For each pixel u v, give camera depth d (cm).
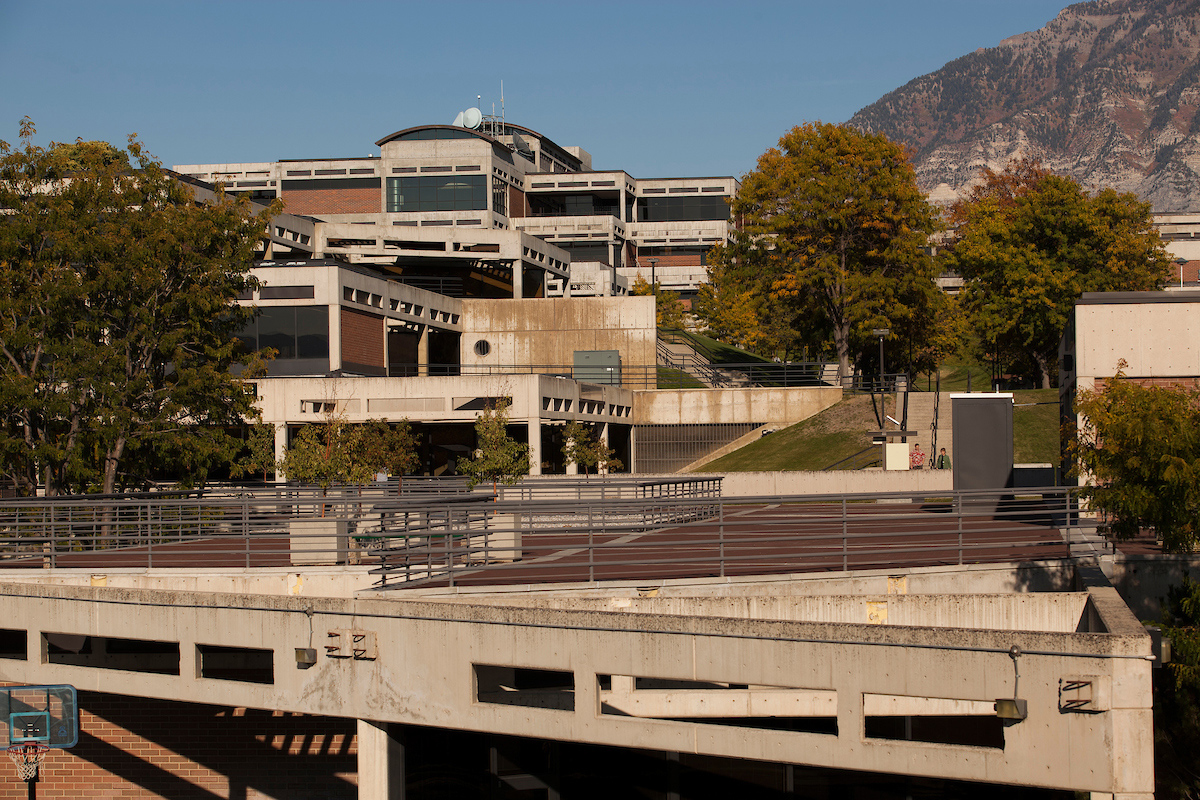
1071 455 1745
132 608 1535
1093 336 2405
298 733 2052
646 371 6003
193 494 2878
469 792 1733
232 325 3325
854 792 1753
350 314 4981
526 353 6066
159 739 2086
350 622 1370
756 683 1165
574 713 1251
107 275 2878
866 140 5678
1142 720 1005
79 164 3278
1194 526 1534
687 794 1764
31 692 1620
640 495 3600
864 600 1622
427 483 3262
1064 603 1606
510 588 1655
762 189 5747
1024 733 1045
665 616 1206
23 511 2667
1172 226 11456
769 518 1761
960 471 2753
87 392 2920
